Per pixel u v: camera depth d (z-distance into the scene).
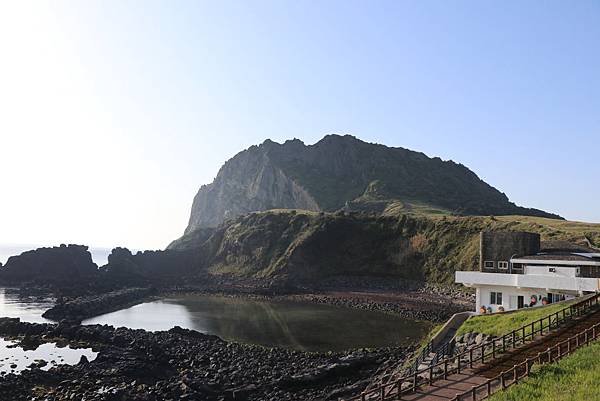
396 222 154.25
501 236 56.41
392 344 63.41
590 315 35.94
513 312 41.62
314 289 134.75
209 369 48.50
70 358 53.38
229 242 183.88
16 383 41.66
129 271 169.38
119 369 46.34
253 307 104.25
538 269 51.09
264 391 41.75
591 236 99.50
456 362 33.00
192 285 154.88
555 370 24.73
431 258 132.88
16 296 118.62
